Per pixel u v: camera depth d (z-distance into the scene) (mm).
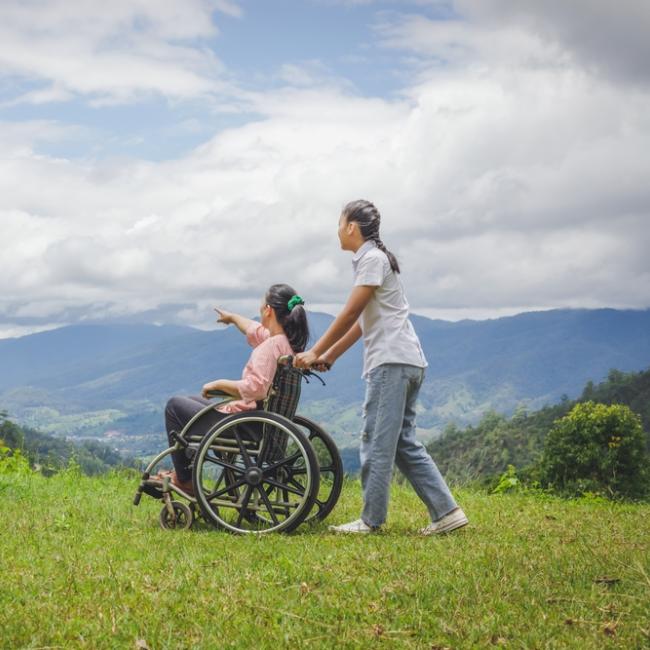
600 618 3504
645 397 131375
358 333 6410
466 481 11617
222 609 3588
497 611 3590
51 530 5801
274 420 5930
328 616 3529
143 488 6340
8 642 3135
